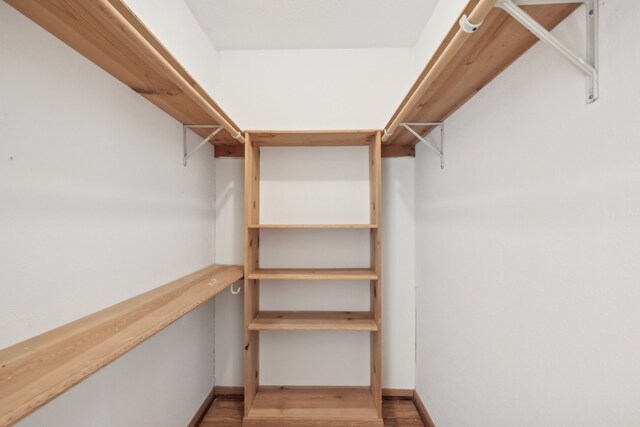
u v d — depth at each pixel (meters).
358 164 2.03
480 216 1.19
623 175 0.62
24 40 0.73
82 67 0.91
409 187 2.04
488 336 1.13
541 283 0.85
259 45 1.97
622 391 0.62
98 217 0.98
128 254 1.13
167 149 1.42
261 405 1.81
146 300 1.12
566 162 0.76
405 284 2.04
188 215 1.64
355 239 2.03
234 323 2.05
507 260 1.01
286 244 2.04
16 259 0.72
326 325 1.74
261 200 2.03
